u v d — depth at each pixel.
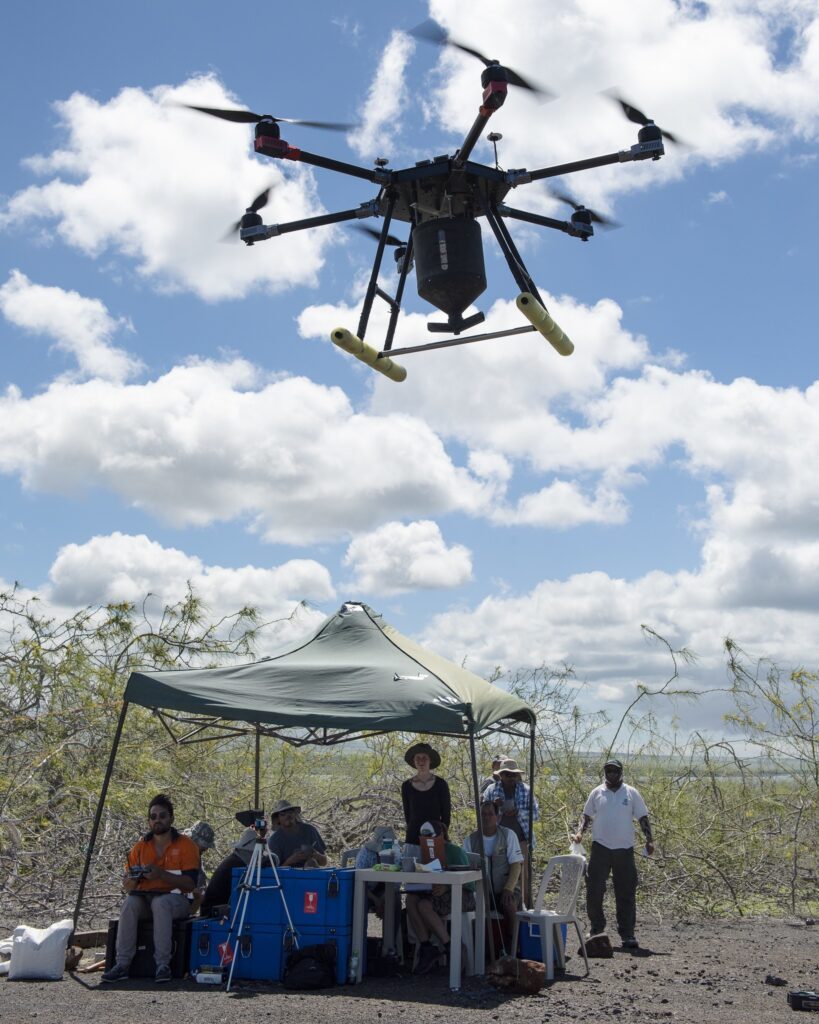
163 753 13.11
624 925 9.62
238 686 7.98
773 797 13.55
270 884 7.37
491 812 8.23
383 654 8.49
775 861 13.38
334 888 7.30
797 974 8.24
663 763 13.75
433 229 7.64
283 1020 5.98
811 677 13.59
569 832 13.03
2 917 10.12
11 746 12.20
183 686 7.90
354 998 6.71
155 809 7.58
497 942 8.06
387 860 7.62
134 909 7.40
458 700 7.65
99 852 11.42
